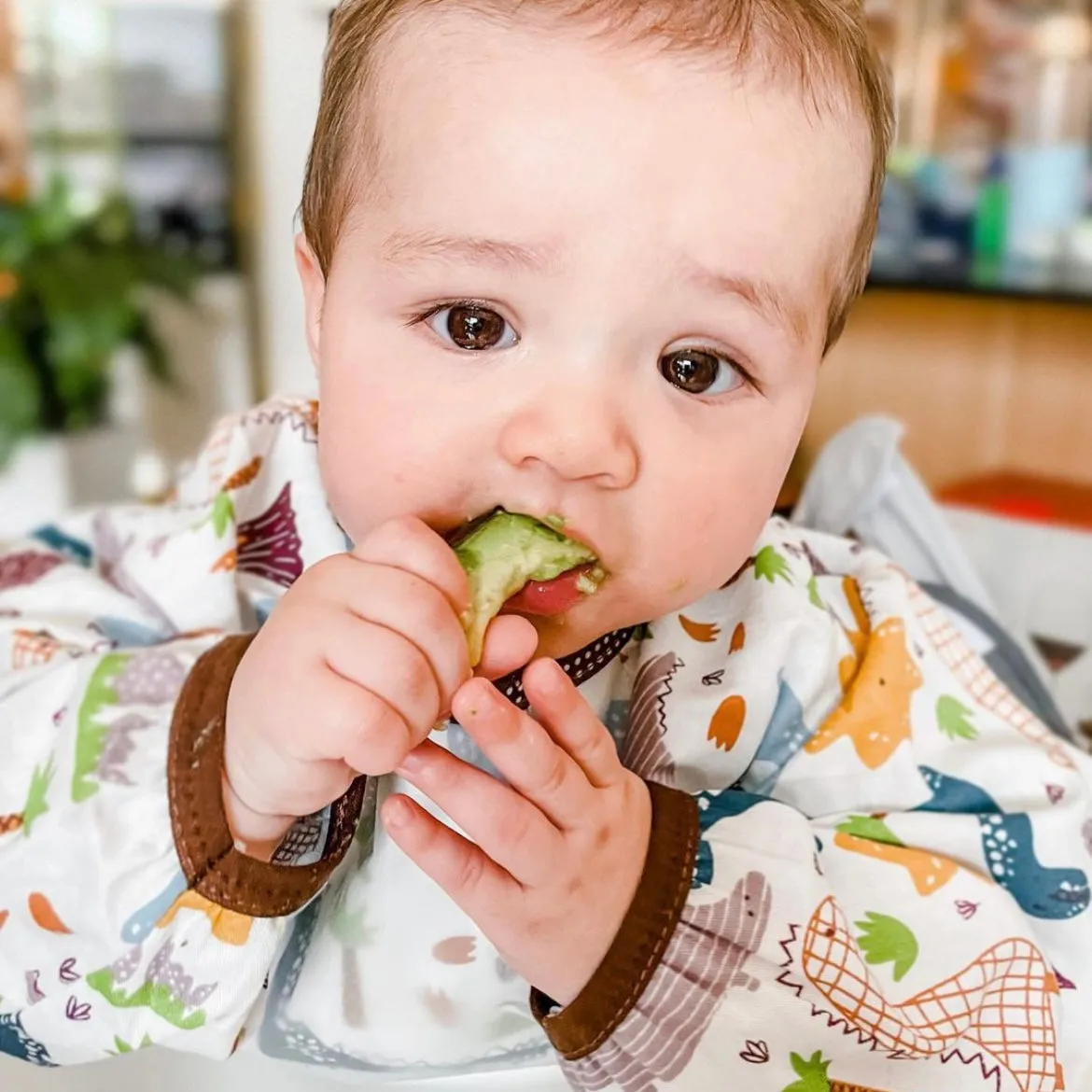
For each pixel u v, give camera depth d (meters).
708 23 0.45
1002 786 0.65
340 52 0.52
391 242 0.47
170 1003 0.51
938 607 0.78
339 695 0.41
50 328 2.05
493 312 0.46
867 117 0.51
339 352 0.49
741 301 0.45
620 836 0.47
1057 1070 0.55
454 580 0.43
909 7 2.36
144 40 2.44
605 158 0.43
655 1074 0.49
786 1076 0.51
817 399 2.33
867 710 0.65
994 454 2.20
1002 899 0.58
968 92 2.39
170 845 0.51
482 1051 0.60
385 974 0.58
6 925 0.53
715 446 0.47
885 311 2.23
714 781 0.61
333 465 0.50
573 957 0.47
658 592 0.48
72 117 2.56
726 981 0.50
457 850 0.44
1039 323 2.11
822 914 0.52
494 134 0.44
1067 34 2.29
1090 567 1.12
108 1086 0.56
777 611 0.65
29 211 2.19
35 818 0.54
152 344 2.22
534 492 0.45
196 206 2.42
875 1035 0.52
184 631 0.69
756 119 0.45
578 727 0.44
